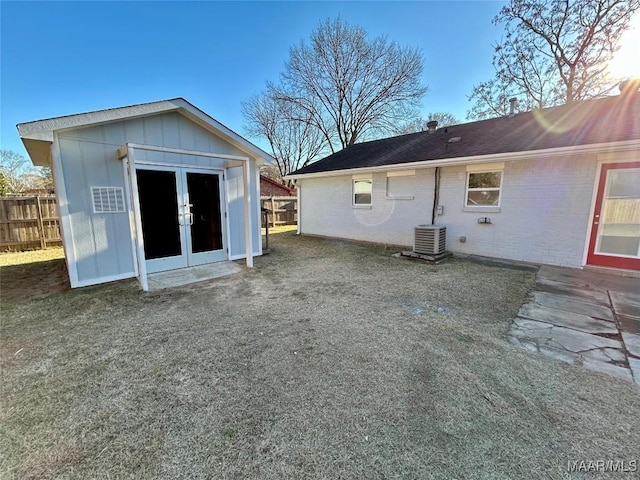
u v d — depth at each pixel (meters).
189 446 1.72
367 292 4.57
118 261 5.11
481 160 6.51
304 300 4.23
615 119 6.06
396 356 2.71
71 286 4.70
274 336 3.13
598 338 3.02
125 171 5.04
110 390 2.25
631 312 3.68
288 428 1.85
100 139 4.74
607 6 12.12
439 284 4.96
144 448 1.71
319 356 2.72
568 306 3.89
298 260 6.92
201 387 2.28
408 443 1.73
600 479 1.50
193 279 5.25
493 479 1.50
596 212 5.58
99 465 1.60
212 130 6.01
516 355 2.71
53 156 4.35
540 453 1.66
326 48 18.78
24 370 2.53
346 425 1.88
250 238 6.09
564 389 2.22
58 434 1.82
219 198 6.44
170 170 5.61
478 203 7.11
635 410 1.99
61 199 4.47
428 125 10.35
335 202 10.62
